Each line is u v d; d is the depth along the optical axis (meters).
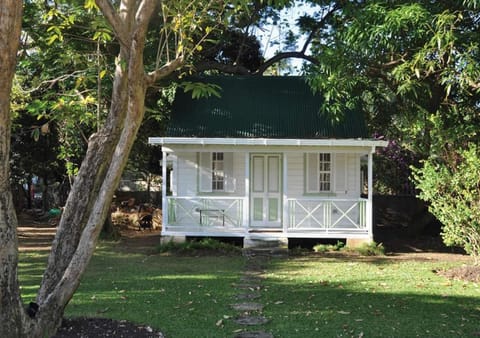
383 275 10.50
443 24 10.59
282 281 9.77
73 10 9.41
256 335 6.10
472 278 9.92
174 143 14.55
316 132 15.38
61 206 23.84
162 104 17.61
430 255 13.99
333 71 12.30
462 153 10.27
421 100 14.52
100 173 5.86
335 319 6.86
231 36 19.28
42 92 12.20
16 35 4.52
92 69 9.20
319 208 15.39
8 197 4.75
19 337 4.82
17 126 15.84
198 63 18.17
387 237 17.77
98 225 5.43
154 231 20.52
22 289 8.77
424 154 14.09
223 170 16.12
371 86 14.79
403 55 11.96
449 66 11.05
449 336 6.13
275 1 8.81
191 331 6.18
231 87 17.17
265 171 16.11
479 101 14.10
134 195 25.34
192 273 10.66
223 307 7.51
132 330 5.93
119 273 10.59
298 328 6.41
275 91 17.05
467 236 10.60
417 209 17.88
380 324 6.61
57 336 5.43
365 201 14.86
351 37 11.52
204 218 15.62
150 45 14.48
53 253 5.73
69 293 5.42
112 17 5.43
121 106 5.86
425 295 8.48
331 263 12.34
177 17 6.36
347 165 15.93
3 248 4.71
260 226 16.03
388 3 12.12
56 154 20.45
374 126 18.95
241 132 15.38
